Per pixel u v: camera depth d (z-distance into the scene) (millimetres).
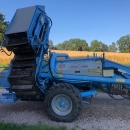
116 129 4551
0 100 5668
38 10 5664
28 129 4289
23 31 5043
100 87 5852
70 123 4980
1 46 5422
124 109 6148
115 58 35625
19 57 5668
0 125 4504
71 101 5020
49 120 5234
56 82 5809
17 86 5445
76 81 5691
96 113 5754
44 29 5980
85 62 5703
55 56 5910
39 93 5547
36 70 5398
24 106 6633
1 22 61125
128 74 5691
